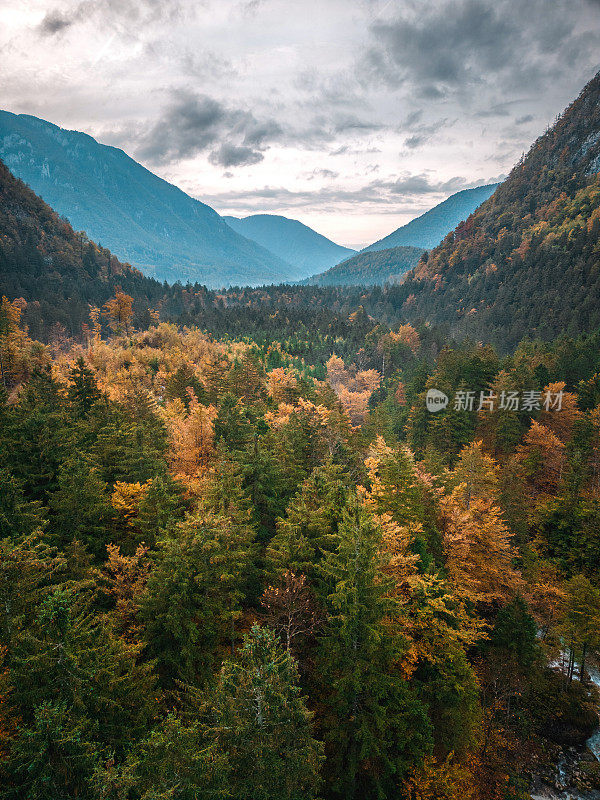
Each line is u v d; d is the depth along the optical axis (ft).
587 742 99.14
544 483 172.96
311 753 43.70
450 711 75.97
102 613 63.05
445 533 107.14
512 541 140.67
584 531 133.90
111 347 408.87
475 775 81.56
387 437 195.83
